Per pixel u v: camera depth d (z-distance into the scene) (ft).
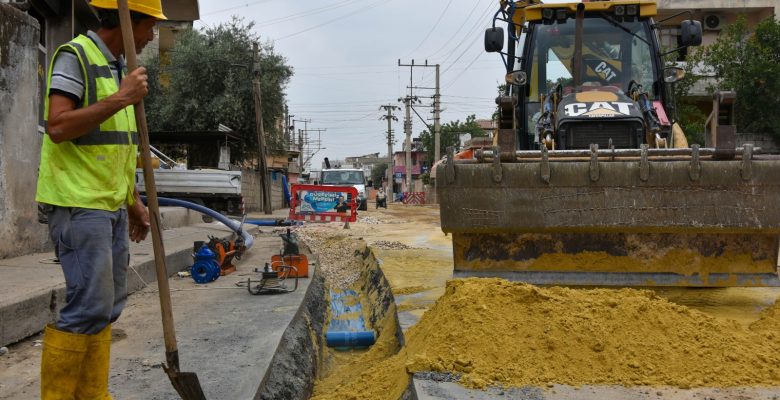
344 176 101.65
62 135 8.55
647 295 15.26
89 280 9.04
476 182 18.21
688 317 14.26
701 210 17.43
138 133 8.98
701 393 11.71
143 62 100.89
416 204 166.91
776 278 17.52
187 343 15.20
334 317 24.95
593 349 13.17
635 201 17.66
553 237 18.44
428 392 11.73
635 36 26.35
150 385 12.04
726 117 18.98
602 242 18.25
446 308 14.70
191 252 28.55
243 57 99.09
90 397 9.66
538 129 23.91
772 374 12.39
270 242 40.91
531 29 27.30
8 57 22.15
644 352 13.07
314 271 27.37
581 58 25.49
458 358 12.94
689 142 79.87
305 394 15.11
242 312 18.70
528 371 12.56
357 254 39.19
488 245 18.74
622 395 11.64
